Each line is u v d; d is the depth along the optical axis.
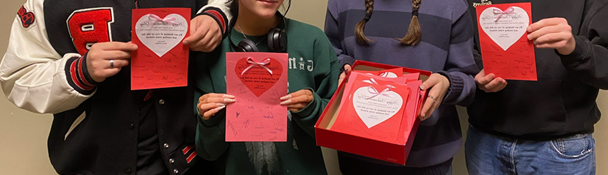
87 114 0.89
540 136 1.12
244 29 0.90
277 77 0.75
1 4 1.39
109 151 0.88
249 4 0.81
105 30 0.82
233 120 0.78
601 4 0.98
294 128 0.92
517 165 1.17
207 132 0.82
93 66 0.72
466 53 1.06
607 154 1.44
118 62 0.73
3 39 1.42
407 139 0.74
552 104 1.07
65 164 0.91
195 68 0.91
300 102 0.79
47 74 0.79
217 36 0.83
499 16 0.90
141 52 0.75
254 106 0.78
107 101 0.86
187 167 0.93
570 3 1.02
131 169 0.88
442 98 0.92
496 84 0.98
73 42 0.83
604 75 0.90
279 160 0.92
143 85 0.77
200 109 0.79
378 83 0.87
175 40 0.75
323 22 1.47
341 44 1.17
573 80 1.04
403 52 1.05
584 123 1.07
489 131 1.23
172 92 0.88
